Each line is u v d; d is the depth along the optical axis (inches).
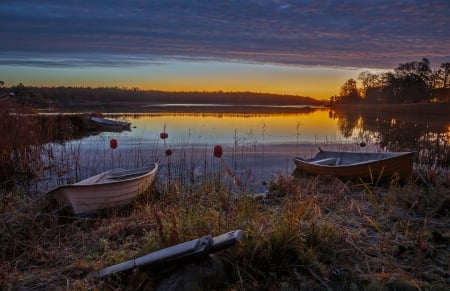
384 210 225.3
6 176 358.0
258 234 158.2
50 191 236.4
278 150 538.6
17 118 430.9
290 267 143.1
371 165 318.0
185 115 1406.3
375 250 162.6
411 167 314.0
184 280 125.9
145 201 278.4
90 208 246.7
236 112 1734.7
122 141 623.2
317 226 171.8
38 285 135.8
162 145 570.9
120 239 184.9
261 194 290.2
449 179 309.0
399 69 2596.0
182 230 164.4
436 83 2527.1
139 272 132.1
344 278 137.4
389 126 996.6
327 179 337.4
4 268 150.3
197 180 331.0
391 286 131.4
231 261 141.9
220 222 173.8
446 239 173.5
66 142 610.5
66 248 174.2
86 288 128.3
